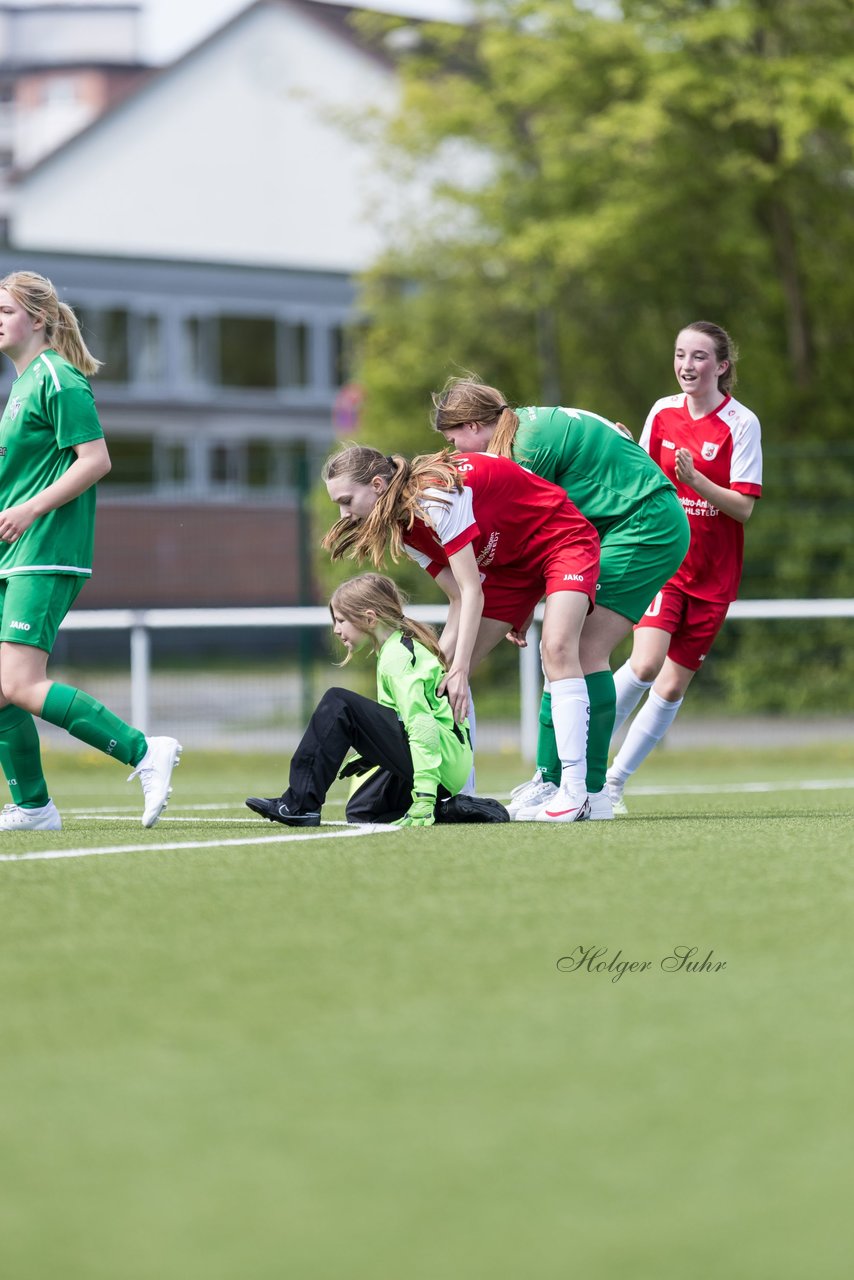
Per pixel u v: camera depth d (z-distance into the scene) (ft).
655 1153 24.17
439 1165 23.71
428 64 284.82
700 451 73.72
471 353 287.48
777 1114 25.90
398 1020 31.73
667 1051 29.45
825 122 235.61
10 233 523.70
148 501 259.80
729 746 168.25
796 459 217.36
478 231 286.05
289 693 203.82
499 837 59.62
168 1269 20.17
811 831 61.93
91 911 43.57
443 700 67.26
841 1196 22.54
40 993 34.14
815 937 39.29
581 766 66.90
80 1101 26.91
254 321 394.32
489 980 35.04
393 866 51.44
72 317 65.57
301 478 171.22
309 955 37.58
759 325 269.44
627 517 68.13
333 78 482.28
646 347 277.23
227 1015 32.22
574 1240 21.04
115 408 375.45
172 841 60.54
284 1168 23.66
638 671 75.31
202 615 131.64
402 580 198.80
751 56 238.68
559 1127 25.31
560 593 65.26
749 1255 20.59
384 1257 20.51
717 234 255.29
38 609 63.82
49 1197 22.65
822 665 209.87
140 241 492.54
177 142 491.31
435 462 64.03
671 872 49.70
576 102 257.34
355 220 303.89
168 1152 24.40
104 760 147.02
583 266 253.85
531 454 68.08
